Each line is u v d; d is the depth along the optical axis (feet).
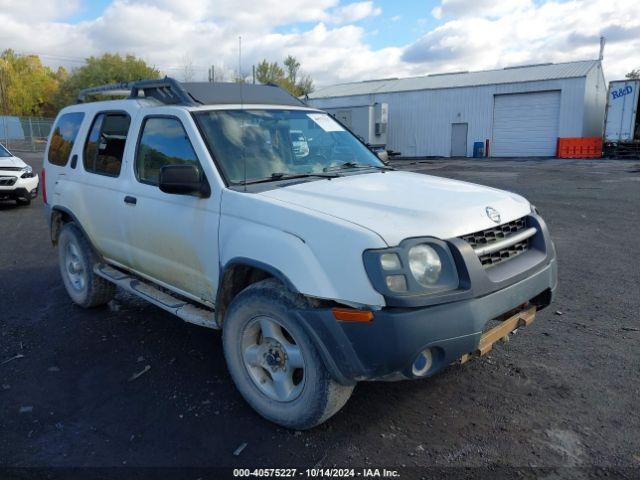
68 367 14.16
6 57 240.94
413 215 10.19
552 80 107.34
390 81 142.51
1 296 20.18
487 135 117.08
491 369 13.50
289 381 10.87
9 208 42.98
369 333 9.31
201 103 13.78
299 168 13.69
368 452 10.30
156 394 12.66
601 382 12.76
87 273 17.60
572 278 21.15
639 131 100.78
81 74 204.74
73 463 10.16
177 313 13.32
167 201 13.24
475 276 9.87
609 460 9.93
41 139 162.81
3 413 11.94
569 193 46.55
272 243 10.45
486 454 10.18
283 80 174.91
